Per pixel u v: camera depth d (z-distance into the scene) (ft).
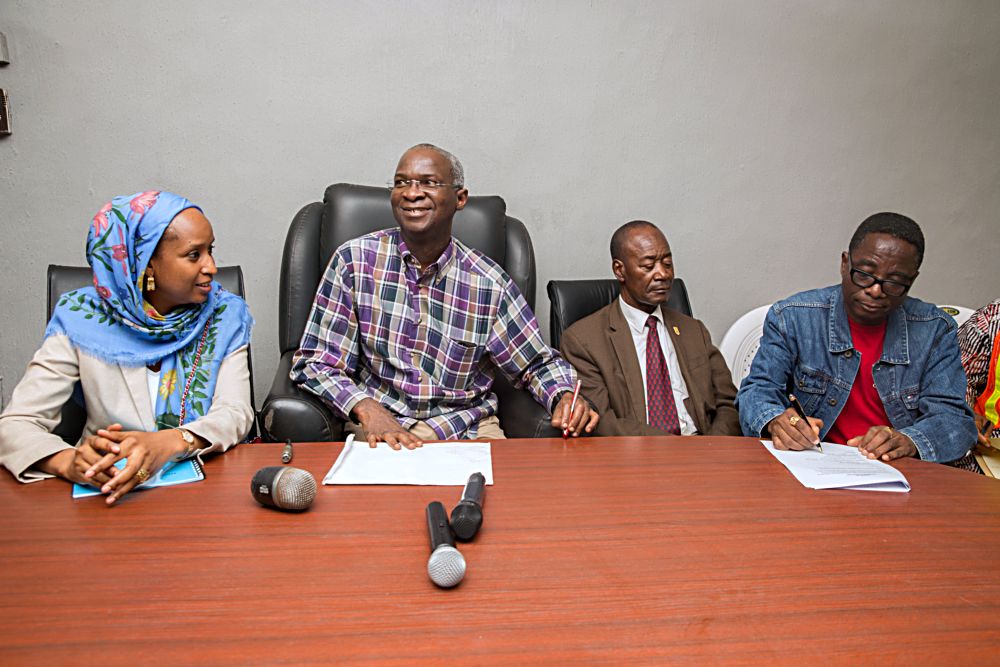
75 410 5.11
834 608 2.66
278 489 3.42
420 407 6.28
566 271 8.93
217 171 8.02
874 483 4.06
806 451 4.71
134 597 2.62
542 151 8.66
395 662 2.25
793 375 6.35
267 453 4.39
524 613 2.56
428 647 2.33
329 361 6.06
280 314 6.79
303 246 6.86
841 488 4.00
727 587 2.80
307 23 7.97
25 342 7.91
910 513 3.65
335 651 2.30
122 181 7.86
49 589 2.67
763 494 3.86
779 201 9.38
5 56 7.48
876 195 9.65
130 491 3.72
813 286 9.65
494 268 6.57
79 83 7.65
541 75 8.54
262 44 7.91
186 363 5.01
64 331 4.72
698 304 9.37
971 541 3.31
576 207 8.83
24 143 7.65
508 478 4.02
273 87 8.00
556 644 2.37
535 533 3.27
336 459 4.30
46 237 7.82
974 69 9.67
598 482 3.99
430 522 3.19
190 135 7.91
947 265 9.98
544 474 4.10
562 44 8.54
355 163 8.27
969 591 2.82
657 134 8.92
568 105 8.65
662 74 8.84
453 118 8.41
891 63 9.44
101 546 3.05
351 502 3.60
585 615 2.56
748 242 9.37
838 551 3.16
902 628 2.53
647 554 3.07
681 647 2.38
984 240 10.03
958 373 5.76
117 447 3.73
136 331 4.84
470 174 8.54
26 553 2.97
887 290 5.51
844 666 2.30
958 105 9.70
